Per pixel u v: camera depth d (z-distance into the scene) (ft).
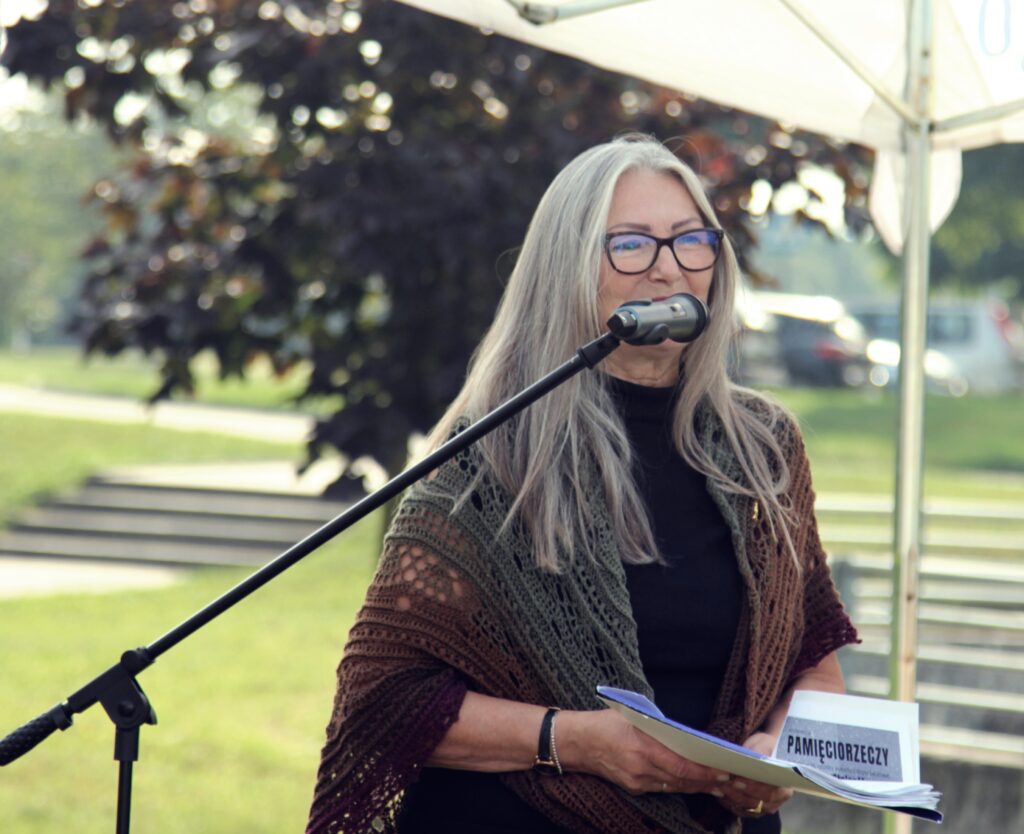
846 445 125.39
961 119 22.79
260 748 49.01
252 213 36.04
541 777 14.87
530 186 32.89
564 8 20.25
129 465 109.29
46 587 84.53
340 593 79.36
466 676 15.23
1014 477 115.55
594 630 14.84
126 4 34.58
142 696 14.62
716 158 33.65
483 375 15.80
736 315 16.30
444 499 15.23
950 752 36.52
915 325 23.35
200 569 91.04
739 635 15.43
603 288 15.42
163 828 41.14
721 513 15.69
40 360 206.69
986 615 48.73
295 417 139.95
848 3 21.58
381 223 31.81
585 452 15.29
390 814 15.51
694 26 21.18
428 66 32.42
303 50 32.81
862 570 43.37
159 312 36.35
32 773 46.21
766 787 14.26
